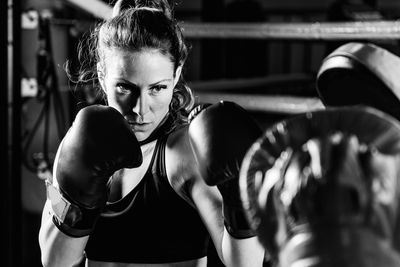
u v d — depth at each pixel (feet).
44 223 4.36
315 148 1.86
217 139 3.51
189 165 4.30
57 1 9.95
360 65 3.08
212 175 3.49
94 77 5.20
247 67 16.98
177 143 4.45
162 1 4.79
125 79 4.07
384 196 1.77
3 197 9.14
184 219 4.56
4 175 9.12
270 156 1.96
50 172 9.86
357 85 3.20
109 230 4.60
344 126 1.88
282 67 23.25
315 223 1.79
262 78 13.50
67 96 10.28
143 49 4.00
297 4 22.45
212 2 15.60
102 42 4.26
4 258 9.22
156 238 4.56
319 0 22.08
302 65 23.12
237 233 3.79
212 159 3.47
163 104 4.20
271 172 1.94
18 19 8.96
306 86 16.42
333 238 1.73
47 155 9.84
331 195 1.78
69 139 3.89
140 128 4.25
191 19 22.09
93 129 3.84
